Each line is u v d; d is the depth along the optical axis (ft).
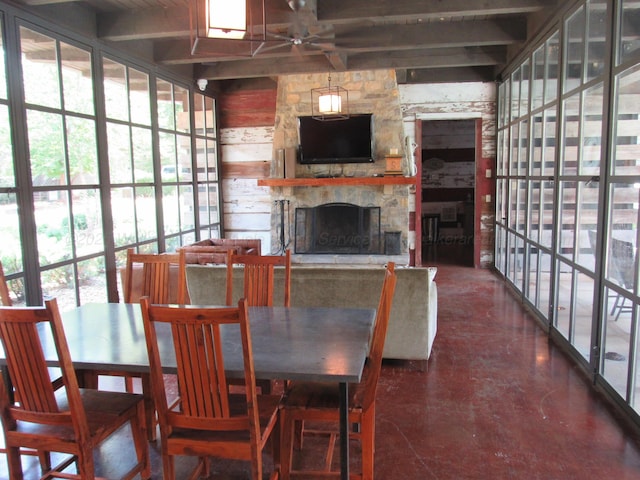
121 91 15.26
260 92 23.45
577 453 7.80
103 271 14.24
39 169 11.69
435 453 7.87
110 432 6.49
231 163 24.03
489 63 18.57
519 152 17.33
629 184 8.49
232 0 7.77
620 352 9.14
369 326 7.50
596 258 9.96
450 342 13.04
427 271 10.75
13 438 6.21
